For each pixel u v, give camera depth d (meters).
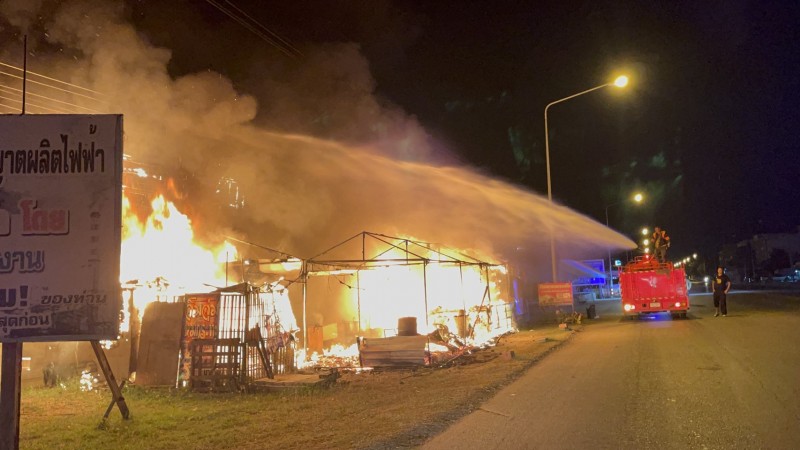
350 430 7.66
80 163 6.20
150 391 11.51
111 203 6.18
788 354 12.45
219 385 11.44
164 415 9.25
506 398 9.30
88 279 6.07
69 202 6.14
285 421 8.50
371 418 8.36
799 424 6.95
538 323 26.59
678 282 24.86
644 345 15.58
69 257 6.08
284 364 13.24
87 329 6.01
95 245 6.11
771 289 54.34
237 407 9.80
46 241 6.09
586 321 26.58
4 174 6.13
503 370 12.30
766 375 10.13
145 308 12.28
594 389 9.66
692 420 7.32
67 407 10.16
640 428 7.06
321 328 18.16
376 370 13.77
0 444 5.77
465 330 19.00
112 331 6.02
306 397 10.48
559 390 9.74
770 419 7.22
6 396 5.85
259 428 8.11
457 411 8.47
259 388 11.26
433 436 7.14
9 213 6.08
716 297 24.17
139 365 12.00
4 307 5.95
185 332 12.05
